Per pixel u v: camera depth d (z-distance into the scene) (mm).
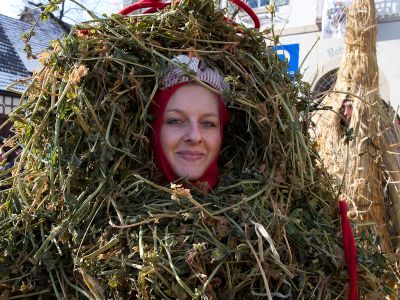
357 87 2943
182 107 1489
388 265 1517
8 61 12133
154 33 1496
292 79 1594
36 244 1325
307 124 1581
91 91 1411
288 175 1444
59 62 1416
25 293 1264
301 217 1389
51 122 1411
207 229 1240
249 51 1589
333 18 6477
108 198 1308
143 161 1492
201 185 1450
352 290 1282
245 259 1235
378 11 7297
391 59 7293
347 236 1353
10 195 1421
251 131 1544
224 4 1801
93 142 1348
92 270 1192
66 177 1344
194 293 1126
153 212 1290
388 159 2854
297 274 1246
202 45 1552
